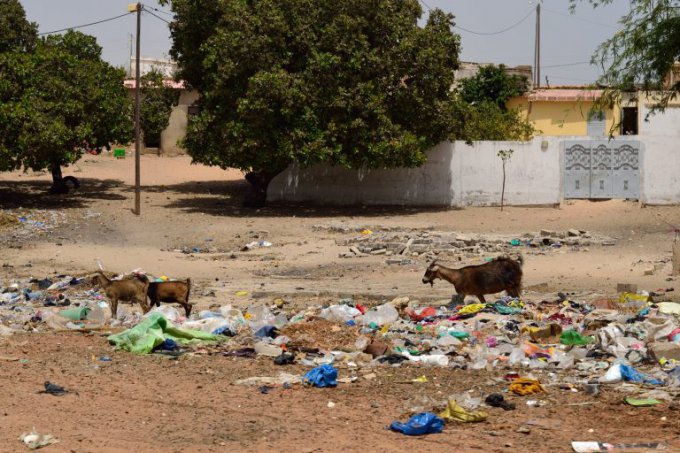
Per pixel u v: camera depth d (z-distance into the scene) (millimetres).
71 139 34344
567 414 8812
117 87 37281
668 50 15734
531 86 49156
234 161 33656
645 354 11406
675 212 33750
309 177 37625
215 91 33344
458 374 10773
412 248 26438
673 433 8055
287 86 32094
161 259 25547
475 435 8133
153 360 11875
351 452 7684
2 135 33125
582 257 24953
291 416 8922
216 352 12469
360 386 10219
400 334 13320
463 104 35844
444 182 36688
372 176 37062
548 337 12766
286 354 11688
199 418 8898
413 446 7828
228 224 31688
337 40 32969
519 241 27578
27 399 9734
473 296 17281
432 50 33875
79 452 7797
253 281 21750
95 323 14984
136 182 33719
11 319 15289
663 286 19438
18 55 34406
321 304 17312
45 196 37594
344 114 32969
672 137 35406
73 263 24406
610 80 16391
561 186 35875
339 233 30125
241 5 33406
